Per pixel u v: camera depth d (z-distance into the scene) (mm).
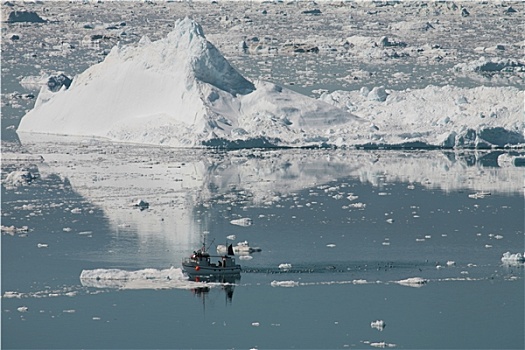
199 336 184125
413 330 187250
